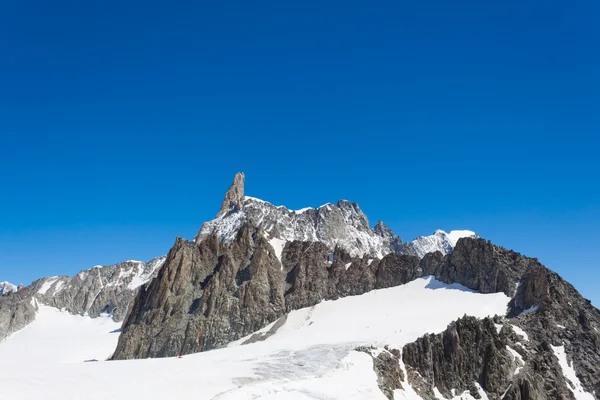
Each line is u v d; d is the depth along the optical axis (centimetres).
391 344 11269
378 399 8875
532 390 11069
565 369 12306
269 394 8075
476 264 17100
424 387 10562
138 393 7981
